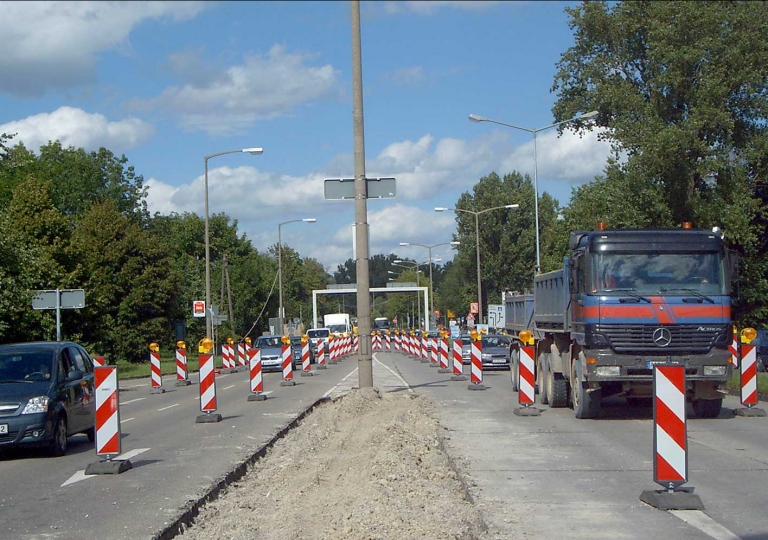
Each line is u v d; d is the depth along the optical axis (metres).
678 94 35.09
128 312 53.66
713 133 34.38
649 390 15.21
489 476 10.05
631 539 7.08
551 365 18.20
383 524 7.66
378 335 69.81
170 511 8.48
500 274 76.62
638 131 34.38
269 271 90.50
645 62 39.00
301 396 23.33
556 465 10.81
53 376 13.16
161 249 55.81
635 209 34.28
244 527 7.93
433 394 22.70
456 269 86.31
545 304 19.25
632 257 14.94
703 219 33.91
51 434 12.49
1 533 7.87
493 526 7.56
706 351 14.73
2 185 53.28
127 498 9.30
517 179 80.38
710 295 14.76
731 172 34.97
